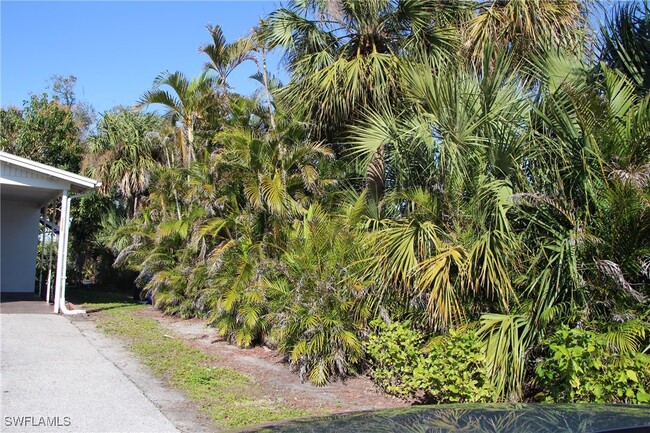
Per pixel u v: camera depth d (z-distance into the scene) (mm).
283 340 8109
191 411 6164
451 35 9664
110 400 6430
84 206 21641
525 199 5758
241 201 12547
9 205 18562
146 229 15625
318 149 10898
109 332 11289
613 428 1997
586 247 5496
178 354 9234
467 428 2121
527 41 8516
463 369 5656
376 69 9625
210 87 15383
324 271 8008
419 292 6328
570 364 4812
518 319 5785
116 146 19688
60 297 13828
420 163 7477
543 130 6363
